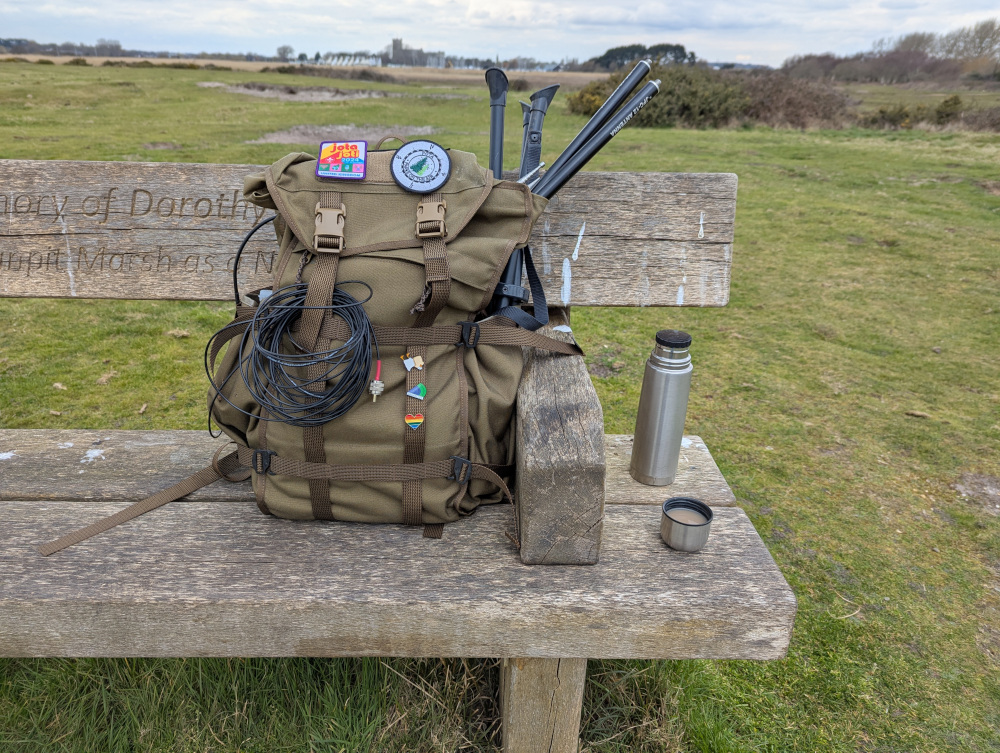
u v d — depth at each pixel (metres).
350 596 1.37
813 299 5.23
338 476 1.48
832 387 3.89
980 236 6.77
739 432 3.39
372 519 1.55
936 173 9.75
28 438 2.02
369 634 1.40
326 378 1.40
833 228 7.00
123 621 1.38
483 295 1.53
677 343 1.66
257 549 1.51
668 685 1.88
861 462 3.16
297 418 1.42
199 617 1.38
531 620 1.38
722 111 16.09
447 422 1.47
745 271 5.81
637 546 1.55
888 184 9.16
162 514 1.64
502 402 1.54
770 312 4.99
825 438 3.35
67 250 2.13
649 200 2.15
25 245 2.12
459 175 1.58
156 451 1.97
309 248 1.48
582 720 1.84
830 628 2.24
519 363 1.64
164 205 2.11
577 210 2.15
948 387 3.91
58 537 1.56
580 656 1.42
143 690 1.76
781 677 2.07
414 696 1.79
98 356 3.96
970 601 2.36
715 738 1.81
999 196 8.54
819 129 16.08
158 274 2.15
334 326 1.44
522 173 1.92
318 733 1.73
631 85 1.76
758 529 2.69
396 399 1.47
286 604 1.36
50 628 1.39
